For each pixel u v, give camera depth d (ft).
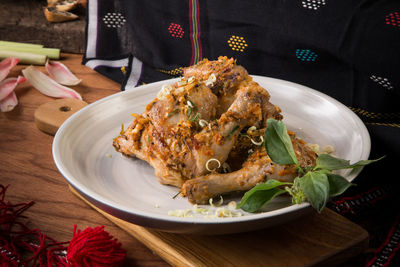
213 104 2.25
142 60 3.20
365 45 2.55
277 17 2.76
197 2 2.98
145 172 2.30
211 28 2.99
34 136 2.73
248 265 1.97
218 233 1.98
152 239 2.07
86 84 3.14
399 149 2.36
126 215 1.96
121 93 2.61
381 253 2.08
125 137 2.29
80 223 2.22
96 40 3.28
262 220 1.91
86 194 2.01
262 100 2.21
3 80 3.10
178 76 3.10
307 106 2.57
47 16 3.43
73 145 2.36
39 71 3.07
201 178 2.09
